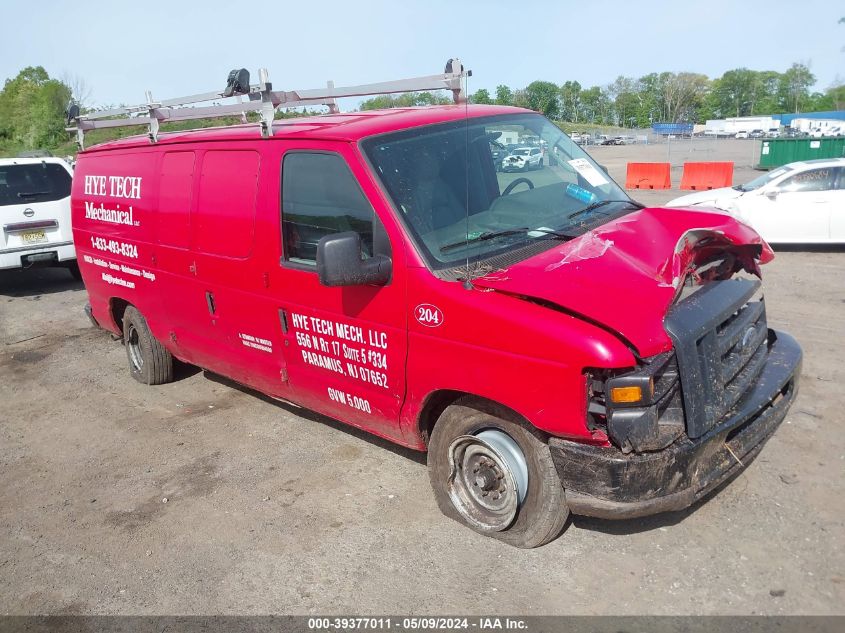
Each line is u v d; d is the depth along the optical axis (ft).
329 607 11.40
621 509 10.32
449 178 13.09
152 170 18.39
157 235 18.30
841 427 15.62
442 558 12.30
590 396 10.21
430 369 12.01
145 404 20.98
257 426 18.63
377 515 13.83
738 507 12.89
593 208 14.08
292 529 13.69
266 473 15.99
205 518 14.39
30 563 13.47
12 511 15.47
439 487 13.24
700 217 12.85
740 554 11.64
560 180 14.60
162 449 17.80
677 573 11.34
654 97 459.73
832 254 36.52
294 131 14.16
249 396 20.86
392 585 11.76
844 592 10.62
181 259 17.51
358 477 15.42
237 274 15.74
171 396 21.42
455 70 15.14
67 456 17.97
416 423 12.91
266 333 15.57
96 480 16.53
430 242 12.11
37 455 18.21
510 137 14.67
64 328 30.50
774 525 12.31
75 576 12.92
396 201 12.35
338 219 13.20
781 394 12.86
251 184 15.03
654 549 11.98
